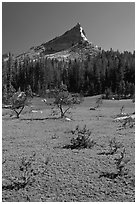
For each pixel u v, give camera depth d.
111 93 112.56
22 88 128.00
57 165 15.61
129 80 132.12
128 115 42.84
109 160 16.67
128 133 26.86
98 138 24.02
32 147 20.84
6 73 118.12
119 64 133.88
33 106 70.56
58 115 48.62
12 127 32.31
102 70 133.12
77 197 11.24
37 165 15.62
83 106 73.69
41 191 11.88
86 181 13.02
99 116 45.56
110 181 13.05
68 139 24.17
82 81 133.50
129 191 11.88
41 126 33.19
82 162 16.23
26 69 133.62
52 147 20.81
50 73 135.00
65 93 45.19
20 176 13.69
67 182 12.88
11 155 18.09
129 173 14.13
